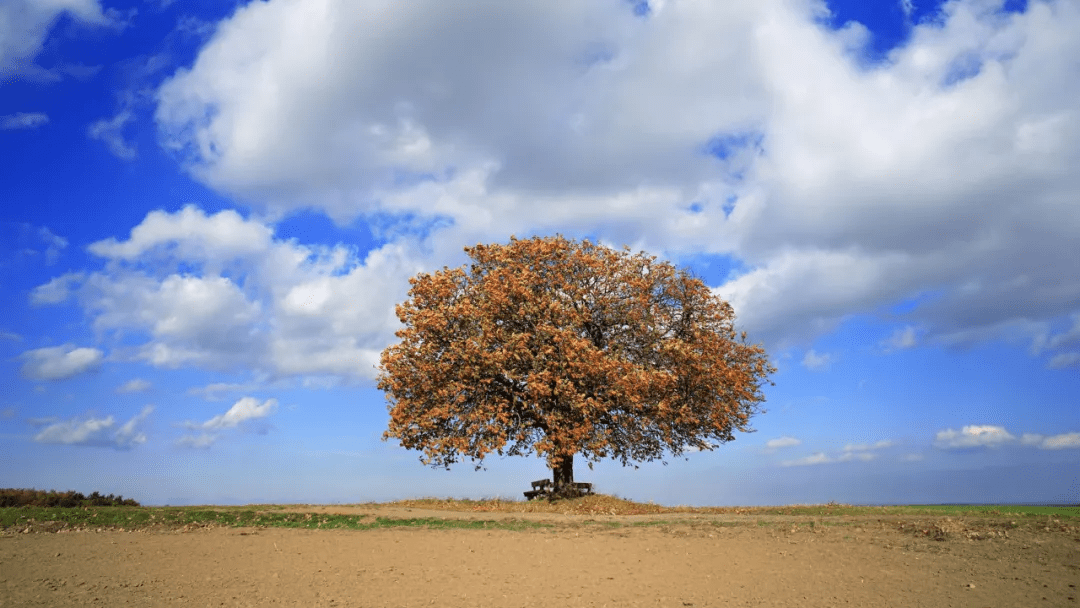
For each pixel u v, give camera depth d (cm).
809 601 973
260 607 975
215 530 1603
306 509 1948
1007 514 1573
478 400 2356
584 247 2642
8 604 991
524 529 1598
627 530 1541
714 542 1364
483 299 2417
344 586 1079
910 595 987
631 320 2534
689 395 2536
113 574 1159
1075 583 1009
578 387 2373
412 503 2253
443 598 1009
